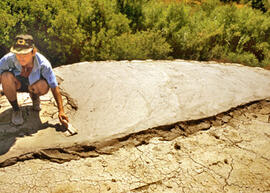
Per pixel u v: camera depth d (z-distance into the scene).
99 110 3.02
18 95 3.25
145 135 2.67
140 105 3.14
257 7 10.40
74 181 2.09
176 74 4.07
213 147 2.61
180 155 2.47
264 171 2.33
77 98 3.25
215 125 2.96
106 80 3.68
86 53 5.07
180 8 7.09
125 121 2.83
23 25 4.68
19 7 4.97
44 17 4.90
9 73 2.49
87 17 5.55
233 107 3.27
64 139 2.51
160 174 2.23
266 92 3.78
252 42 7.35
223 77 4.17
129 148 2.51
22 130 2.62
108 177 2.16
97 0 5.66
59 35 5.07
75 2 5.59
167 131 2.78
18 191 1.96
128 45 5.28
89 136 2.57
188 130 2.83
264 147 2.65
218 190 2.10
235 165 2.38
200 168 2.32
